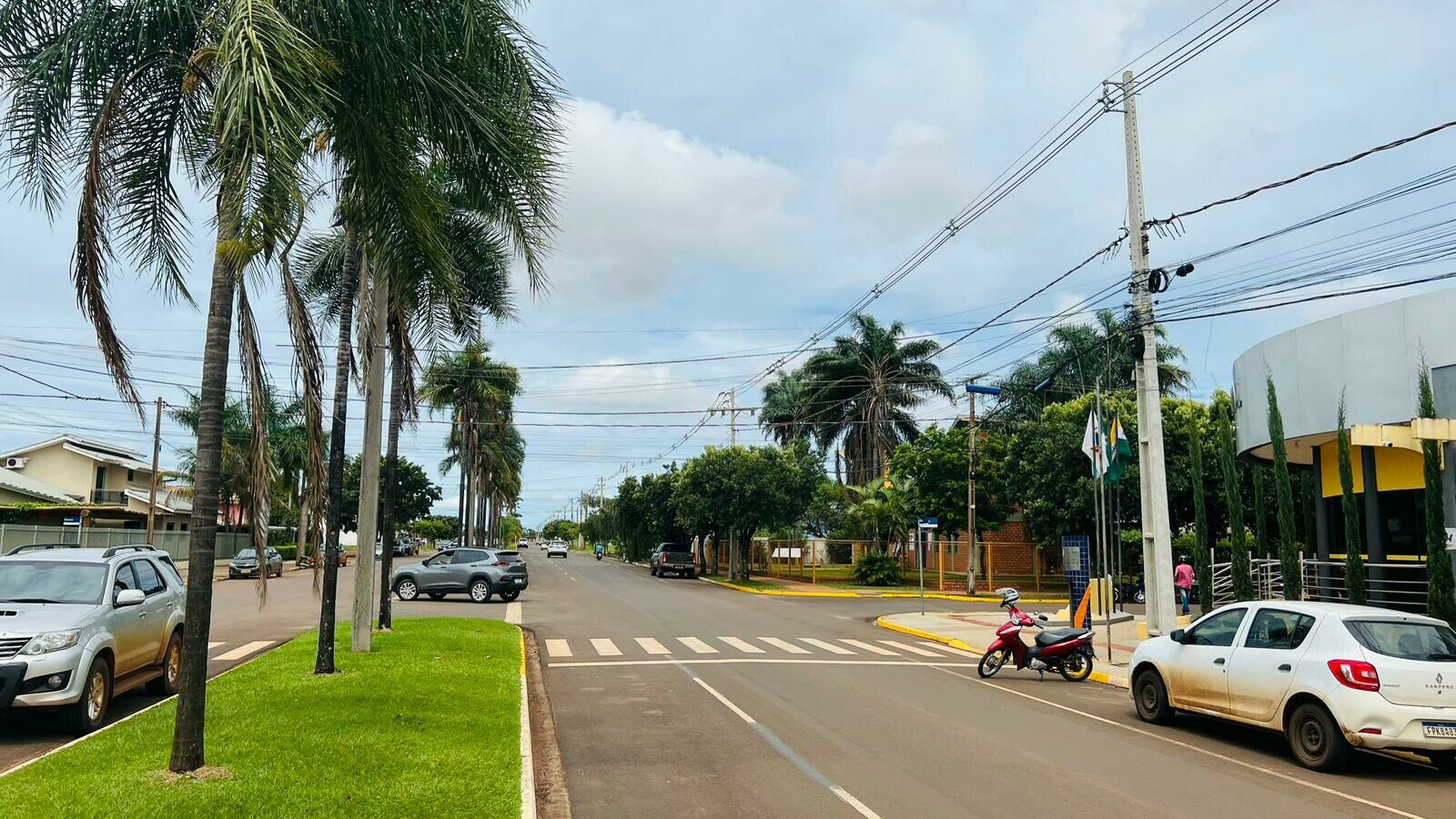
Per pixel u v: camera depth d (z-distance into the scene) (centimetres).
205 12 757
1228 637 1063
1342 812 770
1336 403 1772
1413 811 776
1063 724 1143
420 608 2812
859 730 1083
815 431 6106
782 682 1457
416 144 877
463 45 823
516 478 7875
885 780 851
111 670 1019
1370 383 1698
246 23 647
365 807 659
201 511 730
